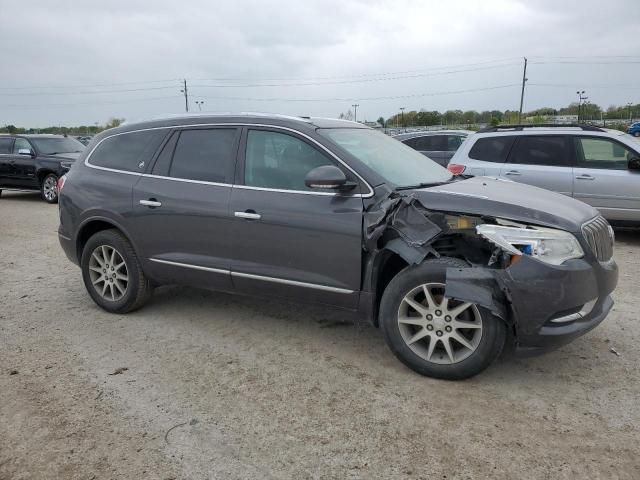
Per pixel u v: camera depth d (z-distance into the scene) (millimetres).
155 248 4863
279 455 2984
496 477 2771
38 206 14000
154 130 5031
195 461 2941
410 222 3693
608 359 4098
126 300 5105
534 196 3994
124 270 5148
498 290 3492
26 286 6230
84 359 4223
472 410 3393
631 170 7922
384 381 3791
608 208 8062
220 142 4617
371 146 4547
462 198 3744
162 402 3555
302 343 4473
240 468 2881
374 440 3102
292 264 4172
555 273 3408
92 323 5004
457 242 3836
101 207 5086
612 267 3824
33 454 3016
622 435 3115
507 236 3482
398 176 4223
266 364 4094
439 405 3459
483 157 8961
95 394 3664
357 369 3982
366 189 3900
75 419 3359
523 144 8672
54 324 4984
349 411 3410
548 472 2799
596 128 8344
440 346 3850
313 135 4195
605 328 4707
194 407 3484
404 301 3768
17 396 3643
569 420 3277
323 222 3975
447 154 13805
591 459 2902
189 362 4148
